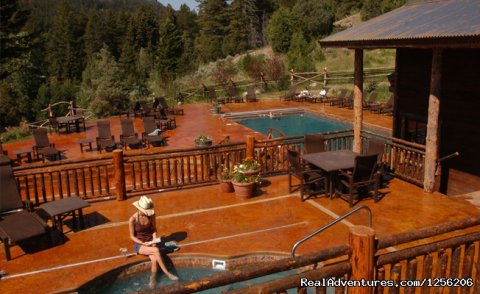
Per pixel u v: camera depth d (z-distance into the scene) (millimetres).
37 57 55188
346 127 18453
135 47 63812
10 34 33125
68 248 6629
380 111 19922
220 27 57375
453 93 9852
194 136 15812
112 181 10781
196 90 26438
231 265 6258
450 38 6816
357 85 10406
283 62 31203
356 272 3377
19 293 5430
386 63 30109
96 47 66125
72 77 63125
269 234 6992
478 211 7812
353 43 9367
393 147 10016
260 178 9117
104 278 5879
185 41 58969
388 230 7082
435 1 10500
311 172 8516
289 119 20859
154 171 9203
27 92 40312
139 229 6242
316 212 7898
